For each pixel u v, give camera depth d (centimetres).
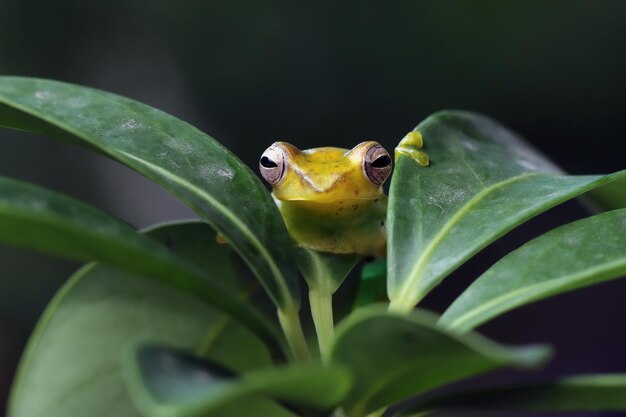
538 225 60
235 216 21
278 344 21
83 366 21
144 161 22
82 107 22
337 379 17
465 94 60
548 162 24
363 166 25
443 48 60
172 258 20
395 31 60
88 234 19
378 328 18
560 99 60
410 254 22
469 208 22
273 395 19
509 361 14
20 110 22
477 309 21
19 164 58
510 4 59
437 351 18
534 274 21
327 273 23
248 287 23
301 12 60
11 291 53
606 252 21
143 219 60
